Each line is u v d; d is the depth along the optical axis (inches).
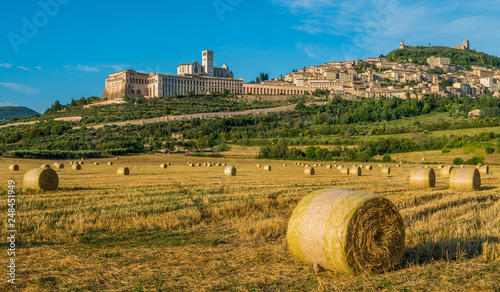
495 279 309.6
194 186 1055.6
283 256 391.9
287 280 323.3
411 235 447.2
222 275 332.8
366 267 343.6
